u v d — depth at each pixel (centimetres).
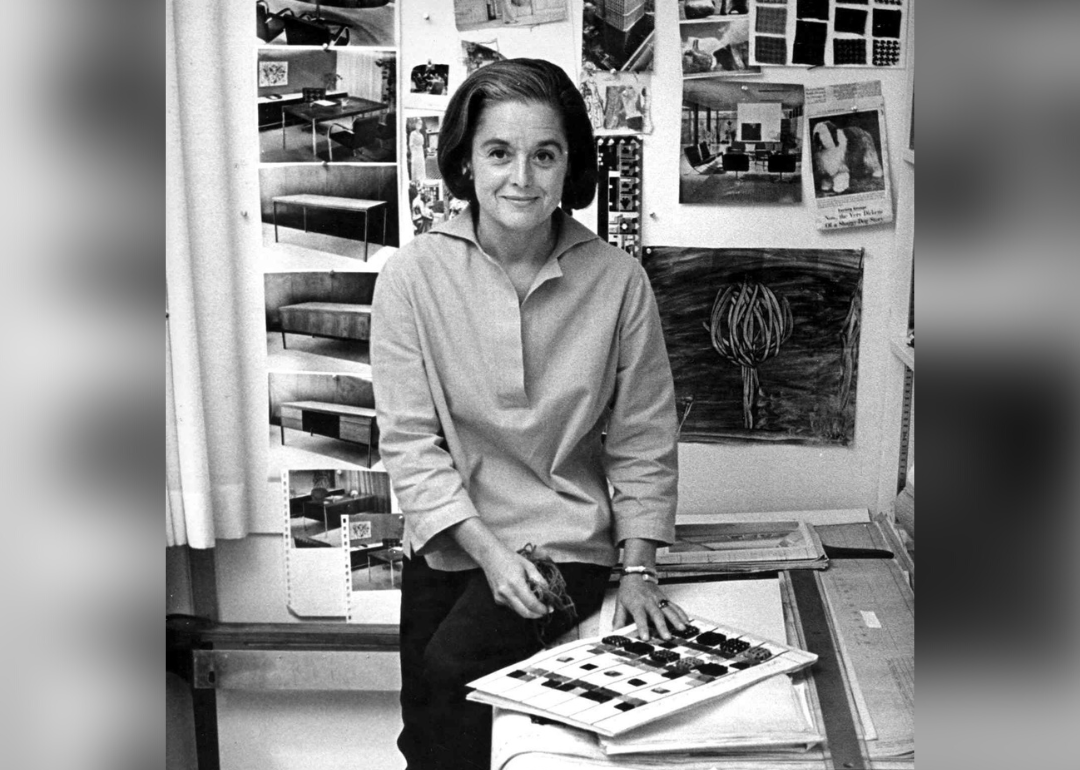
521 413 234
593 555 240
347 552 305
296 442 303
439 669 225
